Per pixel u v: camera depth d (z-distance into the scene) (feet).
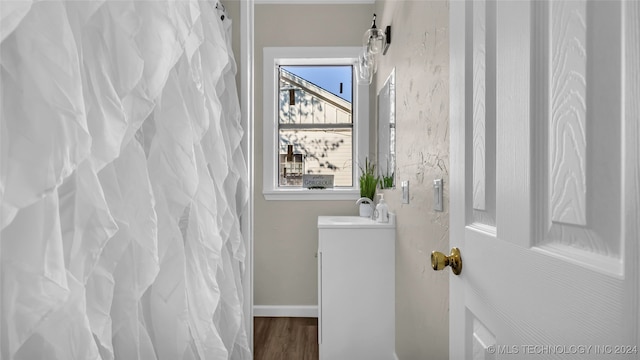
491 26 2.23
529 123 1.69
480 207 2.36
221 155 4.88
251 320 6.40
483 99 2.32
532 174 1.69
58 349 2.10
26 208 1.94
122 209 2.84
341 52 9.85
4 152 1.85
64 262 2.15
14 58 1.95
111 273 2.73
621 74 1.21
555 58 1.55
